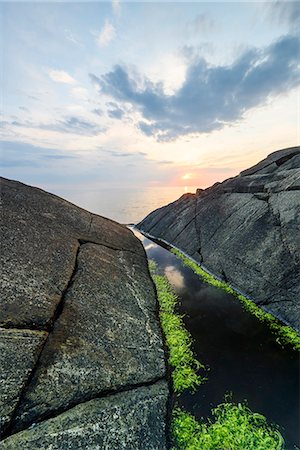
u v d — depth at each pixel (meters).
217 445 4.21
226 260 11.05
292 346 6.41
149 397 4.79
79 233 11.48
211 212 15.52
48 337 5.38
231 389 5.27
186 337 7.00
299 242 8.34
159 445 4.07
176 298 9.38
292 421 4.55
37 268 7.51
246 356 6.20
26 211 10.64
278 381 5.41
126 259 11.34
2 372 4.32
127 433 4.04
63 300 6.71
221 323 7.64
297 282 7.67
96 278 8.36
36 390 4.25
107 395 4.62
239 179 15.73
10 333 5.11
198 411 4.82
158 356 6.01
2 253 7.46
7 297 5.98
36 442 3.61
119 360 5.46
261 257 9.45
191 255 14.07
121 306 7.50
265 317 7.70
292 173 11.48
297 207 9.41
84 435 3.84
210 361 6.09
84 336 5.75
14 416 3.82
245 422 4.55
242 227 11.67
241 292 9.30
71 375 4.72
